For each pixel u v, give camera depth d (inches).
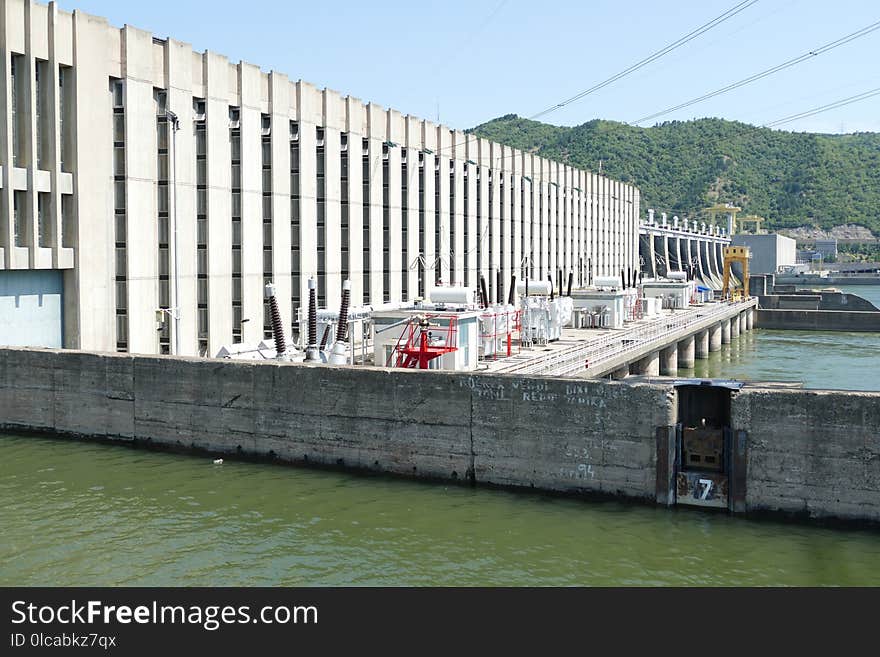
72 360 1378.0
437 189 2677.2
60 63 1505.9
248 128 1876.2
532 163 3444.9
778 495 986.1
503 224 3166.8
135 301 1641.2
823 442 965.2
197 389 1291.8
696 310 3582.7
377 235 2341.3
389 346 1526.8
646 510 1028.5
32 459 1261.1
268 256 1948.8
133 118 1627.7
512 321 1959.9
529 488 1097.4
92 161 1560.0
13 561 860.6
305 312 1937.7
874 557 882.8
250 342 1815.9
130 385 1337.4
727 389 1018.7
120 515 1004.6
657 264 6688.0
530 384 1092.5
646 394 1034.1
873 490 948.0
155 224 1690.5
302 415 1225.4
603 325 2506.2
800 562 871.1
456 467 1135.6
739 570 850.1
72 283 1547.7
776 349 3481.8
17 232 1486.2
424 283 2581.2
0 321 1456.7
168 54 1690.5
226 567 850.8
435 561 871.1
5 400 1433.3
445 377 1136.2
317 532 952.3
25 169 1472.7
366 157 2301.9
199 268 1777.8
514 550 901.8
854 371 2696.9
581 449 1069.8
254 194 1898.4
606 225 4584.2
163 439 1320.1
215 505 1047.6
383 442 1176.2
